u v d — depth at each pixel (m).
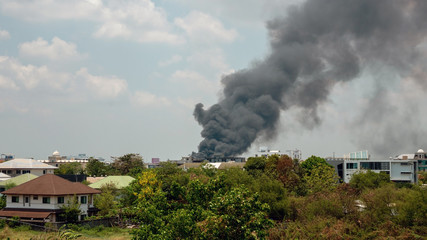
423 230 49.38
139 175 75.19
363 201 62.34
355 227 52.56
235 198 30.81
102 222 62.16
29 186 64.19
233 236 30.66
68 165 167.12
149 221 34.25
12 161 121.25
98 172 155.88
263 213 31.70
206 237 30.31
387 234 49.44
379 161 141.75
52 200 61.25
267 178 70.06
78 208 62.19
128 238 52.00
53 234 50.00
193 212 33.47
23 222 57.09
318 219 55.34
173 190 36.91
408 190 63.31
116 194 82.12
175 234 30.97
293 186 85.62
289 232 50.81
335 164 144.75
